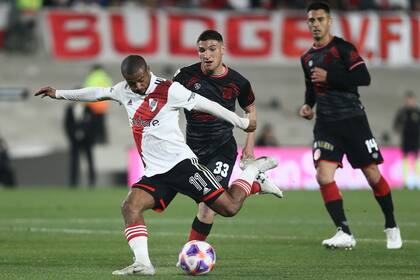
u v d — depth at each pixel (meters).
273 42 103.12
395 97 116.88
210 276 27.23
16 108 107.69
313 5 36.66
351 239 35.81
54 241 39.59
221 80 30.50
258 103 112.25
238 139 102.69
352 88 36.34
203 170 27.69
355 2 109.12
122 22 101.06
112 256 33.56
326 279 26.70
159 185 27.61
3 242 39.12
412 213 55.44
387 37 103.38
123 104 28.00
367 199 69.00
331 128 36.44
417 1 109.88
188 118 30.61
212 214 30.36
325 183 36.22
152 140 27.52
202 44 29.97
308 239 40.38
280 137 107.94
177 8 106.88
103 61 105.06
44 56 109.94
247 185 28.97
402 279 26.75
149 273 26.98
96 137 96.38
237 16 102.50
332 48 36.47
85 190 83.50
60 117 107.50
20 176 91.62
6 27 108.00
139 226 27.09
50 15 100.19
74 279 26.56
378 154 36.50
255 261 31.70
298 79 115.50
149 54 101.44
